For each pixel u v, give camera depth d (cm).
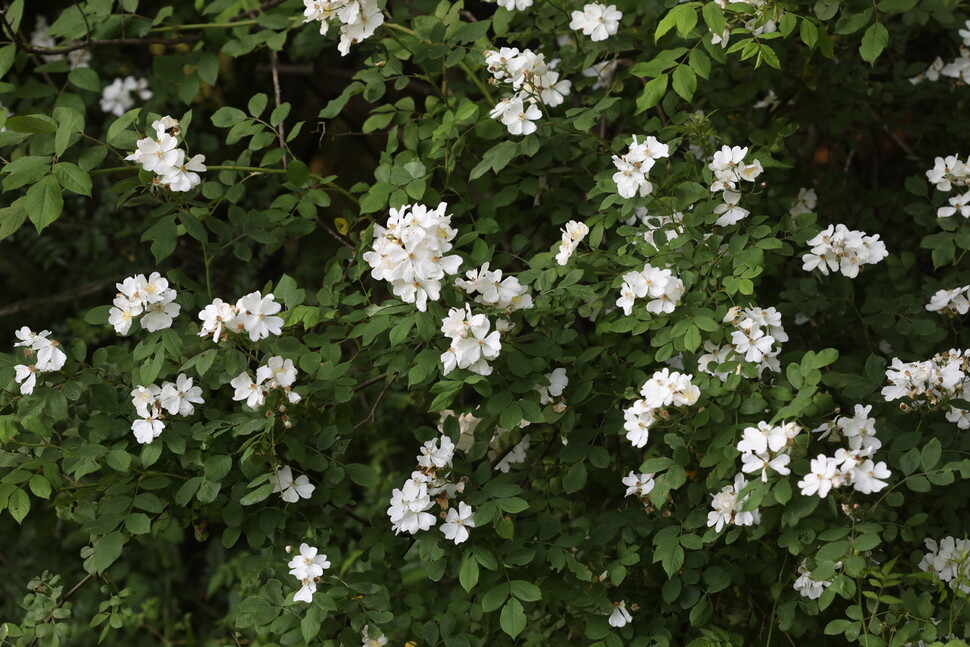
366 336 193
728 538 193
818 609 195
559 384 198
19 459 197
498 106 202
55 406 196
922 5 212
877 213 229
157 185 200
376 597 198
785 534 191
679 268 198
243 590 227
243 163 211
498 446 210
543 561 199
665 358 196
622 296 196
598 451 200
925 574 189
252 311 192
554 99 205
